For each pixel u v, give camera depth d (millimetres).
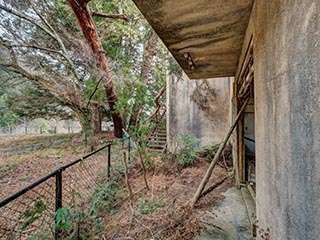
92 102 7742
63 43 6953
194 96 7523
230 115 6379
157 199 3266
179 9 1923
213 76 4617
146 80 9500
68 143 9727
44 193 3059
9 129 13477
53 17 6957
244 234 2416
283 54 1070
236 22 2178
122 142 5957
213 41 2645
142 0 1778
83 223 2242
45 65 7055
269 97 1368
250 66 2303
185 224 2482
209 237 2359
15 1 6004
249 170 4691
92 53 6809
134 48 9109
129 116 7898
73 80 7117
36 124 13477
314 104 753
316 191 750
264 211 1591
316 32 730
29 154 7898
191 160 6125
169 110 8078
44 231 2072
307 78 805
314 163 760
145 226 2393
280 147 1149
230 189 3998
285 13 1034
